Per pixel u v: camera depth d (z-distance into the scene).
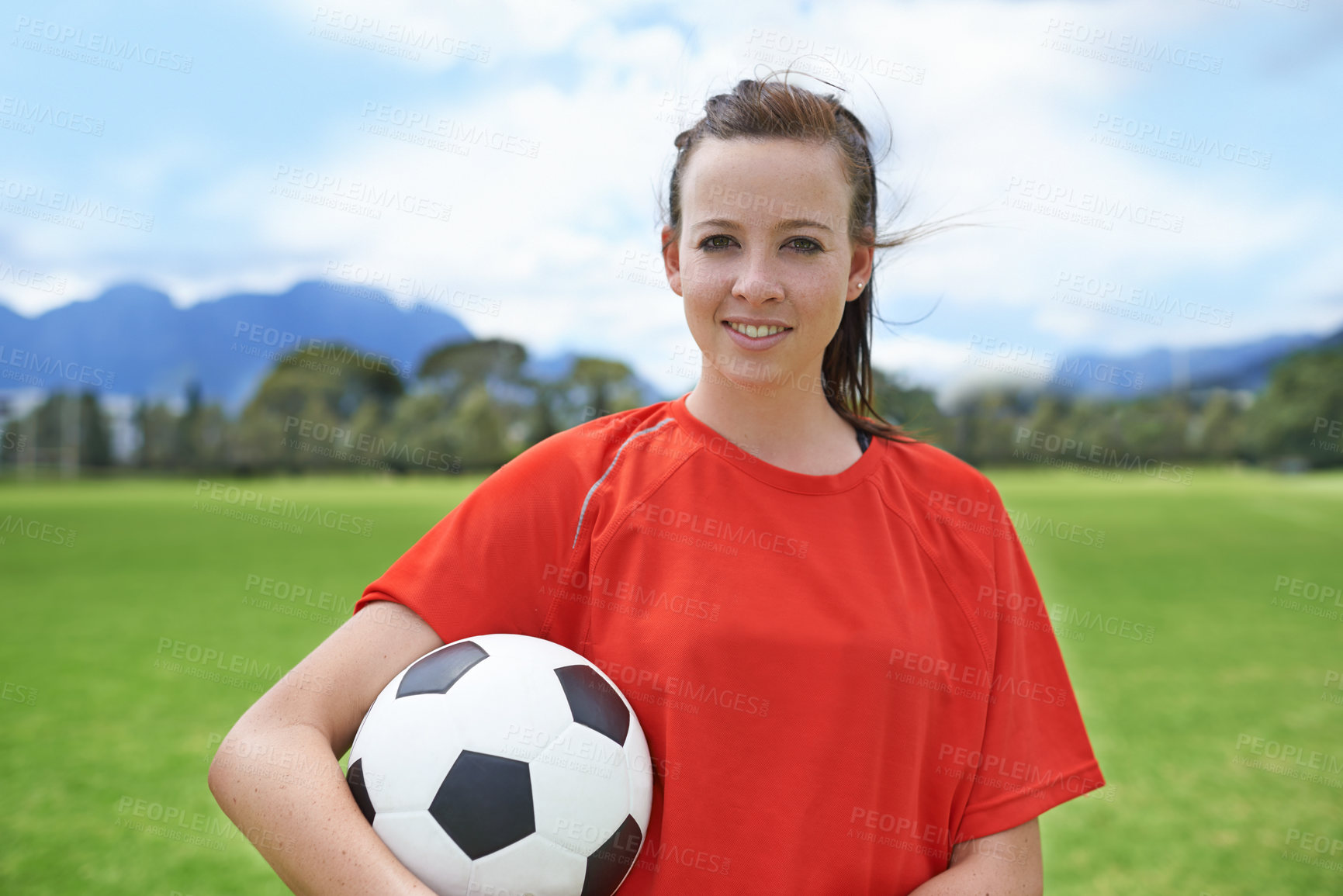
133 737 4.57
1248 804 3.83
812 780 1.19
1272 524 16.81
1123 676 6.12
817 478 1.31
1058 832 3.55
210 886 3.01
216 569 10.39
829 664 1.20
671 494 1.29
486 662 1.19
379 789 1.13
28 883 3.02
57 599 8.55
